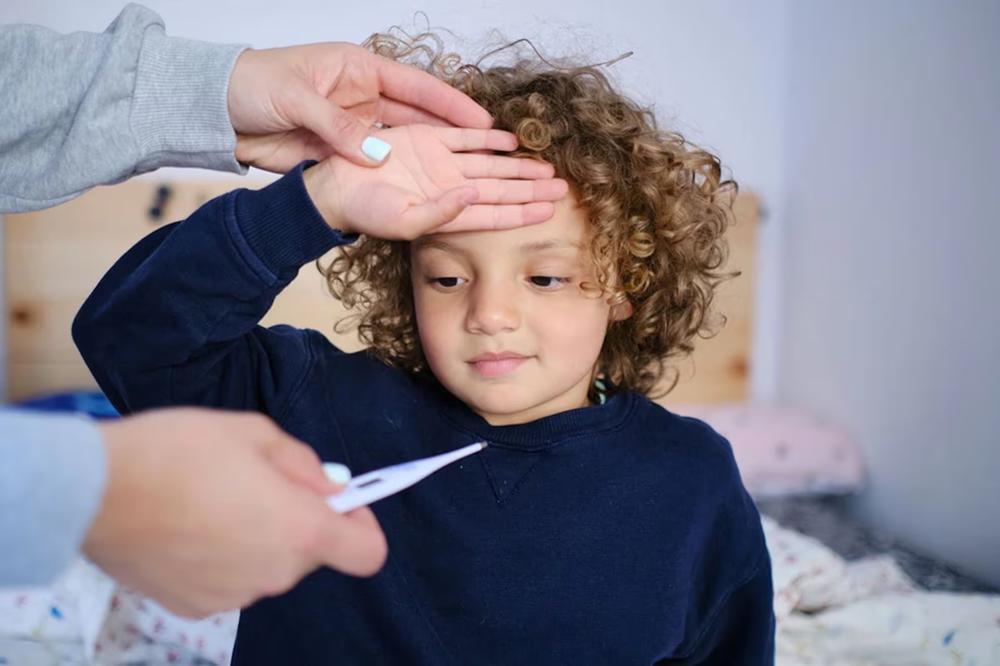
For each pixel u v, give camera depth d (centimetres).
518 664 85
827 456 203
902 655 134
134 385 80
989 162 167
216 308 76
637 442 93
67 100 82
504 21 213
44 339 219
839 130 214
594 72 106
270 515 46
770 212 239
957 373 176
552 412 94
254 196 75
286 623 87
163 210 218
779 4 232
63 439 42
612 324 104
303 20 217
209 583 47
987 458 167
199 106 81
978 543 170
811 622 141
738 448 201
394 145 81
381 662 86
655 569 89
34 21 209
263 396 88
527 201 82
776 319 242
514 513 88
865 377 204
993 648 133
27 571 41
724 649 101
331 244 75
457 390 86
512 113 94
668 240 101
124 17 83
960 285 175
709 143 234
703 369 238
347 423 91
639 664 86
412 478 58
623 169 95
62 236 217
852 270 210
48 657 139
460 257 84
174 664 139
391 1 216
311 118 79
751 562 98
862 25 205
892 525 195
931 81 183
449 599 86
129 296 76
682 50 229
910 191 190
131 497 44
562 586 86
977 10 170
